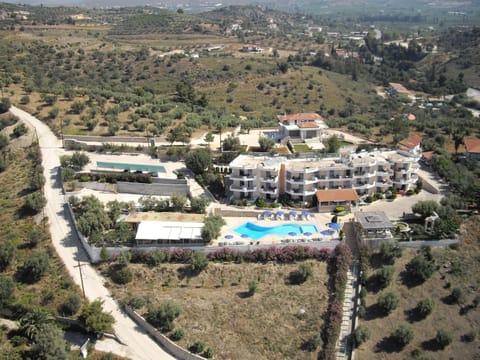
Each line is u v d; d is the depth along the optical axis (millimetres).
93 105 197375
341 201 126312
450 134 198875
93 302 95938
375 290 102188
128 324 96062
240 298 99625
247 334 93250
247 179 129875
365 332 92062
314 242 109000
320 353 90125
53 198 134750
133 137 167875
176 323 94750
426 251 109500
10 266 108938
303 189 130125
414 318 97688
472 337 94250
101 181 139625
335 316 94625
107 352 89750
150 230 110625
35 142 165500
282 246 108312
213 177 136750
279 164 133750
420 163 159875
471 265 107875
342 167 131500
